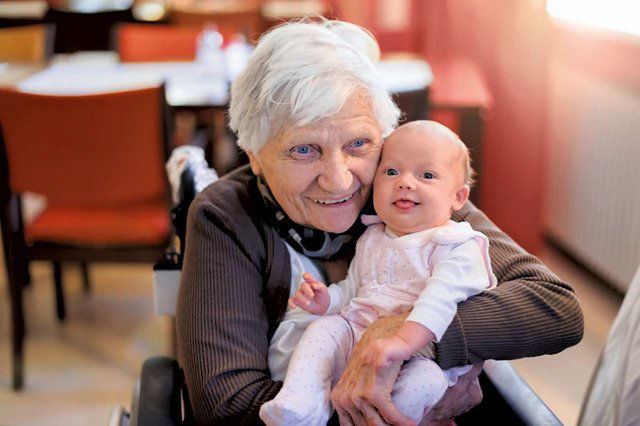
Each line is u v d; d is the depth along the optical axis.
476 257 1.27
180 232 1.59
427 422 1.31
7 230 2.58
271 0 4.86
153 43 3.56
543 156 3.35
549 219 3.48
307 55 1.26
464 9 3.41
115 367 2.79
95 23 4.20
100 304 3.25
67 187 2.55
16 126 2.45
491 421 1.35
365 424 1.20
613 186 2.88
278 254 1.39
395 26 3.74
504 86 3.31
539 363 2.74
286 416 1.17
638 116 2.68
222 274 1.35
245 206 1.41
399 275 1.31
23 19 4.32
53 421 2.49
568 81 3.17
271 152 1.31
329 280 1.41
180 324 1.36
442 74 3.39
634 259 2.80
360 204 1.37
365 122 1.29
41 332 3.04
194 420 1.41
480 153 3.13
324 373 1.25
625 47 2.72
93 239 2.64
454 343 1.22
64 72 3.23
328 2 4.30
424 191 1.29
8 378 2.73
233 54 3.21
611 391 1.32
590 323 2.92
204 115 3.32
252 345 1.33
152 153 2.52
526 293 1.30
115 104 2.41
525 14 3.18
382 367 1.15
